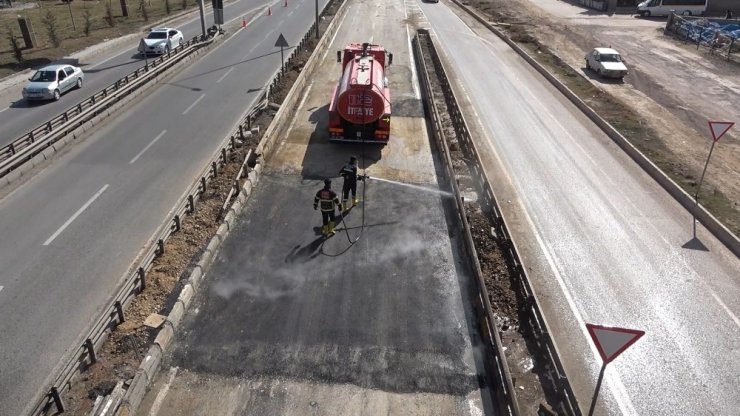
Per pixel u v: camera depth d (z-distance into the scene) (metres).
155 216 15.23
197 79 28.95
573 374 10.35
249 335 10.66
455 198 15.72
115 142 20.34
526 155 20.22
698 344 11.14
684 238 14.95
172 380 9.59
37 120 23.11
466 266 13.12
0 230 14.34
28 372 9.84
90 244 13.80
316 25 38.34
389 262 13.16
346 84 19.23
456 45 38.66
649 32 44.78
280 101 24.89
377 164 18.67
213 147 20.02
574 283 12.89
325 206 13.80
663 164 19.53
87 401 9.02
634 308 12.11
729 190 17.80
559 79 30.62
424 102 25.39
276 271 12.66
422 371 9.98
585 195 17.25
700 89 29.81
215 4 38.72
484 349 10.55
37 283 12.23
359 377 9.80
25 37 35.25
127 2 56.38
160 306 11.38
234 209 14.70
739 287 12.95
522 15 52.44
